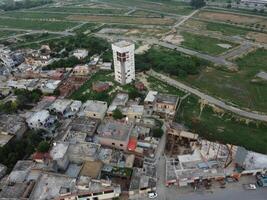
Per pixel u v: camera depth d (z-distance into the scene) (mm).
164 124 126500
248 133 121562
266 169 96938
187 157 103375
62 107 135000
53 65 183875
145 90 157125
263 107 139000
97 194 88938
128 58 156750
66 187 88438
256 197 90000
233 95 150625
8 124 121625
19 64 196000
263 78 168000
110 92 155625
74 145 105438
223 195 91000
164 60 191875
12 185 90875
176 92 155250
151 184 93375
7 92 155375
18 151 108500
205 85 162125
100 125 123500
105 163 101750
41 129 122000
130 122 123938
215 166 98125
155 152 109938
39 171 95500
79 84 163375
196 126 125750
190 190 93438
